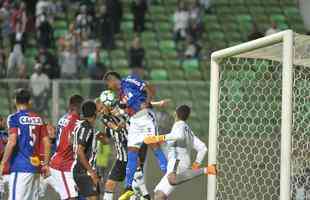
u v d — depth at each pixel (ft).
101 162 120.47
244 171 74.13
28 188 94.32
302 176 70.03
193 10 222.07
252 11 238.89
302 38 68.33
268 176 72.84
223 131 74.64
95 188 100.83
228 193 74.59
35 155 94.79
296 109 70.08
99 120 122.83
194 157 111.65
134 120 95.91
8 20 213.05
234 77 74.33
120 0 240.73
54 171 101.30
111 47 213.46
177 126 96.53
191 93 144.36
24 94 95.09
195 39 219.20
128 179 97.25
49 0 221.87
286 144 67.72
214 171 74.13
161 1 241.35
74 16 226.58
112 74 104.01
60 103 143.95
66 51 192.75
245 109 74.13
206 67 211.20
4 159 93.20
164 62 213.05
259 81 73.82
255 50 71.05
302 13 238.07
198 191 118.11
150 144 95.86
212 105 74.13
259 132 73.51
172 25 231.30
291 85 67.72
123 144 104.17
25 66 191.42
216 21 233.35
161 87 144.46
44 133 95.55
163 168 95.30
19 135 93.81
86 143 99.45
